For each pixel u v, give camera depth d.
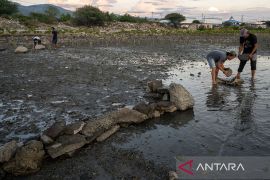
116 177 5.70
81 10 73.25
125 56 24.08
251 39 13.04
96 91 11.94
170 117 8.90
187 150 6.75
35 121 8.64
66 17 80.69
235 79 12.91
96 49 29.91
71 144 6.66
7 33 42.34
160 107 9.20
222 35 57.06
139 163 6.19
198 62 20.69
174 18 106.81
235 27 79.56
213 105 9.91
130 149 6.84
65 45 33.22
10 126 8.29
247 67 17.75
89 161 6.34
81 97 11.05
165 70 17.03
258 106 9.68
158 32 59.00
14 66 18.28
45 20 67.94
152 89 11.38
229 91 11.63
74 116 8.97
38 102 10.47
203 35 56.81
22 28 55.34
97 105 10.06
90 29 64.19
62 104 10.20
